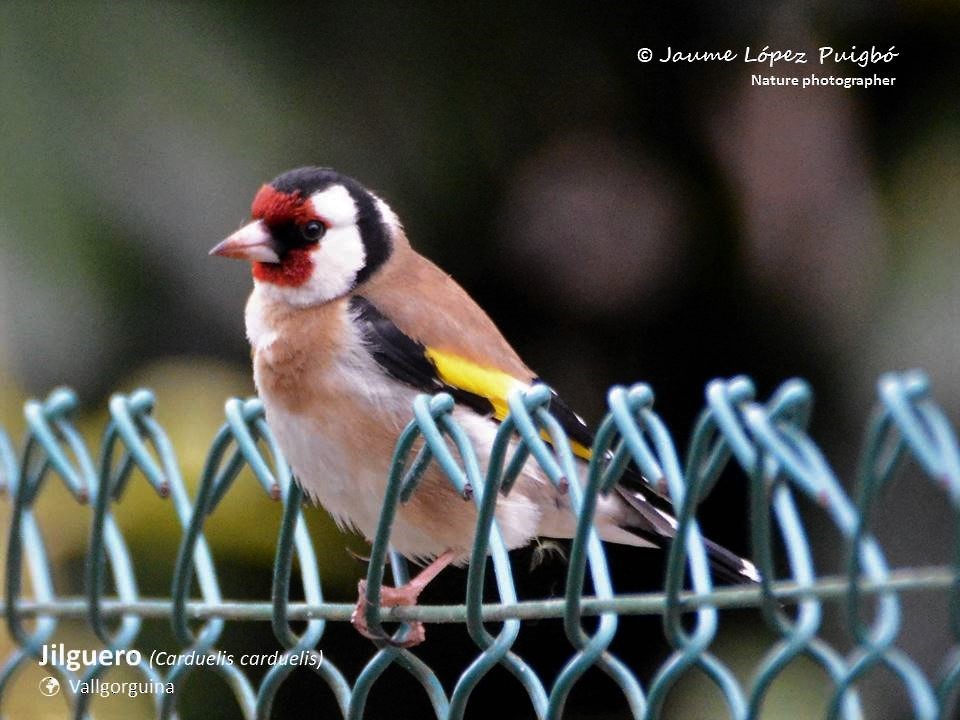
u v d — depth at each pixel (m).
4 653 7.37
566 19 10.05
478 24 9.77
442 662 9.34
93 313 8.34
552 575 7.50
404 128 9.45
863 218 9.70
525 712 9.49
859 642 3.36
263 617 5.10
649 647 9.53
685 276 10.23
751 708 3.66
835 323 9.66
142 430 5.40
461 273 9.94
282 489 5.04
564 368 10.23
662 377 10.23
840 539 8.91
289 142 8.81
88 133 8.33
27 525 5.64
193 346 8.77
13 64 8.23
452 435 4.46
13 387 8.15
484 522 4.32
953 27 9.57
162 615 5.32
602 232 10.16
